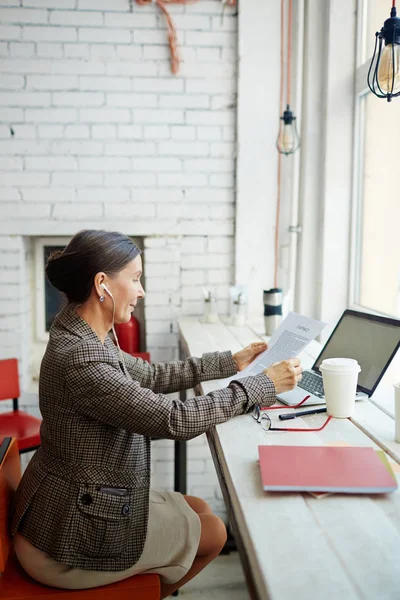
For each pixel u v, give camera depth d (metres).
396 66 1.62
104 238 1.42
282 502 1.04
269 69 3.00
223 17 2.98
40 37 2.92
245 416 1.50
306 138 2.76
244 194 3.08
